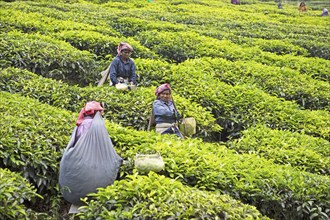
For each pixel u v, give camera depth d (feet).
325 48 63.05
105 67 46.57
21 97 34.55
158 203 22.45
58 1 77.77
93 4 80.38
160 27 61.11
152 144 28.91
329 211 26.61
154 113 32.78
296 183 27.37
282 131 37.04
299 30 73.05
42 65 42.73
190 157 28.14
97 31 55.83
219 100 40.14
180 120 33.47
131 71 40.29
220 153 30.68
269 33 67.51
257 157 31.37
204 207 22.53
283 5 130.21
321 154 34.06
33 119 29.60
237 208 23.34
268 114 39.78
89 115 25.00
